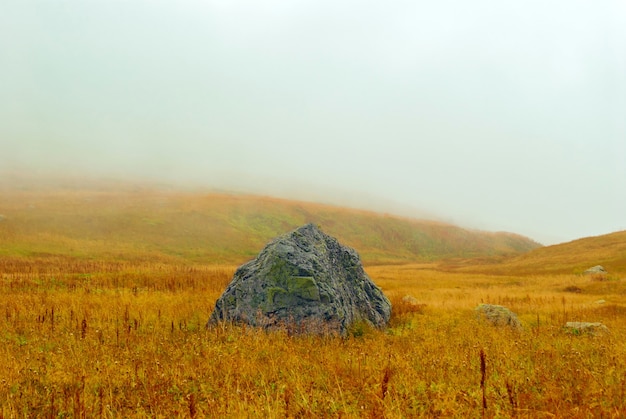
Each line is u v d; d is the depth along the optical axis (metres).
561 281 45.69
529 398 6.63
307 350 10.11
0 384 7.28
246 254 91.12
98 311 15.76
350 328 13.93
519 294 32.84
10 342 10.90
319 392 7.06
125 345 10.73
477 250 174.88
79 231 78.81
